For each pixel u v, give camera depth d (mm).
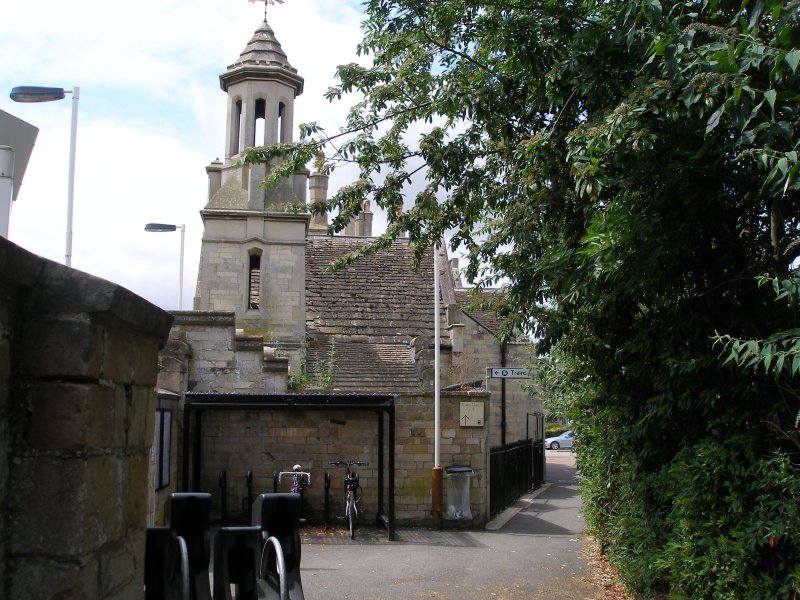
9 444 2688
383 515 14797
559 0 7473
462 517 15094
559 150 7535
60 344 2738
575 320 8242
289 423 15398
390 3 9180
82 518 2711
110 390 3021
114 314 2877
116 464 3117
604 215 6301
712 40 5676
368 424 15500
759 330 6008
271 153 9625
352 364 21469
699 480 5742
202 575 4738
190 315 15812
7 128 4180
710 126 4812
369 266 27719
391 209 10188
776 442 5469
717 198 5773
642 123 5773
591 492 10789
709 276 6406
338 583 9867
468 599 9031
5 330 2633
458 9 8992
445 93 8758
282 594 4320
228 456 15219
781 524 5023
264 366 15891
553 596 9156
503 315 8906
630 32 5586
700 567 5785
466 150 9289
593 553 12039
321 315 24688
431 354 21250
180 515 4816
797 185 4324
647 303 6895
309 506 15242
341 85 9758
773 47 4703
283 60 25000
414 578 10188
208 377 15781
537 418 25125
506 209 9156
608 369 8008
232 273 23062
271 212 23297
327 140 9742
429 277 27344
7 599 2641
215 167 24328
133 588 3359
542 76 7684
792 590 5043
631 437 7246
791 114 5020
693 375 6266
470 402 15547
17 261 2574
